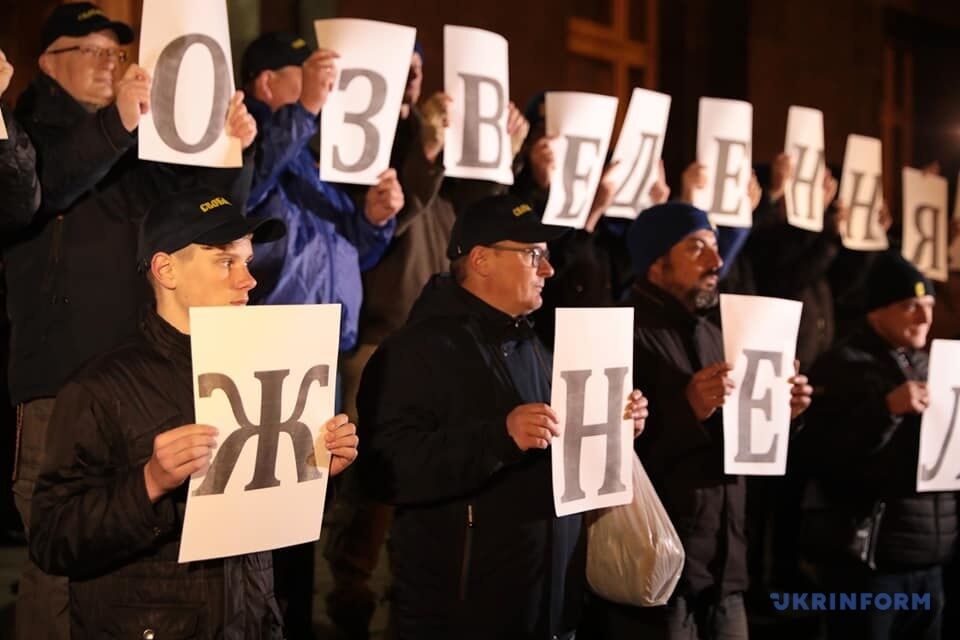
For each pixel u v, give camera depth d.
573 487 3.93
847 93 11.12
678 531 4.57
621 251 6.27
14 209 4.00
